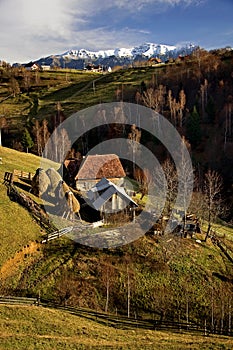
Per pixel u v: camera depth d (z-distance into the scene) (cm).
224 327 3781
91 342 3033
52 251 4456
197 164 8956
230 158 9038
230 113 10156
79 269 4238
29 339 2908
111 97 13200
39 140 9906
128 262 4462
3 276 3903
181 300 4047
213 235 5684
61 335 3070
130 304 3906
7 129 11894
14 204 5081
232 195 8012
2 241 4338
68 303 3772
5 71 19100
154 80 13688
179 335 3509
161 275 4350
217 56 14200
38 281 3966
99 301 3891
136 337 3300
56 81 17512
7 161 7069
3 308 3359
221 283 4409
